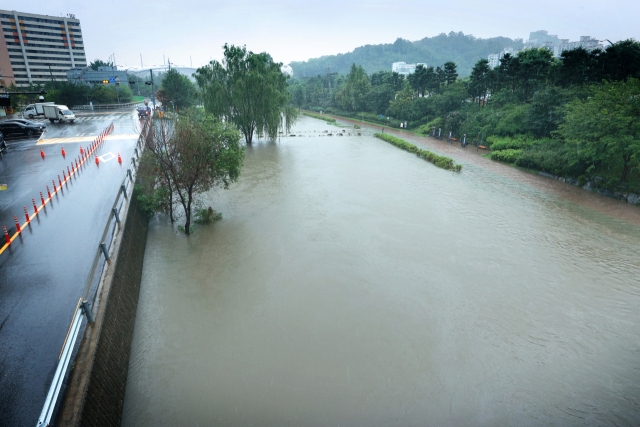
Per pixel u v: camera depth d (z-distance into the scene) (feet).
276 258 61.21
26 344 31.37
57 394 23.50
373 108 303.48
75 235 51.83
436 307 48.78
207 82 166.71
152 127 73.97
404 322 45.85
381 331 44.27
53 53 476.13
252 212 81.66
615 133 92.89
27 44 451.94
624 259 61.52
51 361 29.76
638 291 52.19
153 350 40.65
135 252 55.26
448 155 153.89
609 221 78.84
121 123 165.89
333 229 73.05
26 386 27.30
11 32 437.58
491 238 69.77
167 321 45.42
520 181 111.96
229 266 58.54
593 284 54.03
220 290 52.13
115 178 79.20
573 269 58.34
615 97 93.50
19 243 49.26
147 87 454.40
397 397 35.24
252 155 148.15
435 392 35.86
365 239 68.69
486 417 33.27
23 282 40.22
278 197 92.43
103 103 264.52
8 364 29.25
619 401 34.83
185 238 67.97
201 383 36.50
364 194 96.27
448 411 33.83
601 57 132.77
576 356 40.45
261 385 36.45
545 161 117.80
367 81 325.01
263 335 43.45
